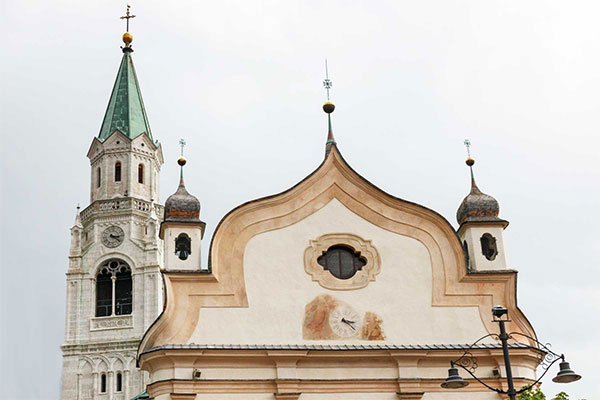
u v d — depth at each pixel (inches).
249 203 1514.5
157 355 1395.2
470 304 1514.5
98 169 4379.9
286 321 1455.5
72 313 3954.2
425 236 1546.5
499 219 1572.3
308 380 1412.4
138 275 4018.2
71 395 3799.2
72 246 4097.0
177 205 1520.7
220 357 1405.0
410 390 1432.1
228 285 1467.8
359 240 1528.1
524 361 1478.8
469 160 1649.9
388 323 1478.8
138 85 4638.3
